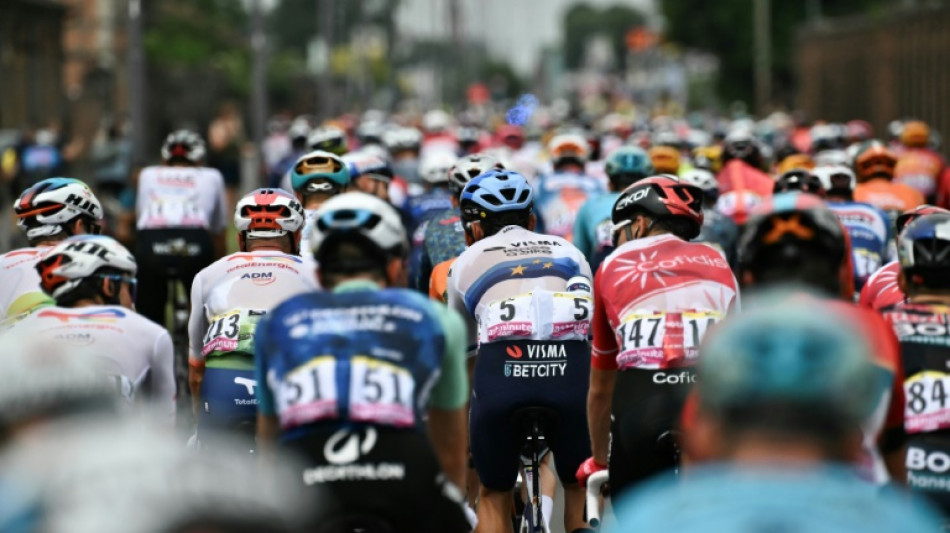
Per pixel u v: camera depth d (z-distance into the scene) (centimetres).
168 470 653
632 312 1788
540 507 2059
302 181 2798
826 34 15312
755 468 785
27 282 2248
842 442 809
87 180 10131
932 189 4922
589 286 2083
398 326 1405
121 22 17100
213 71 16575
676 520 759
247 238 2295
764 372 792
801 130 8344
